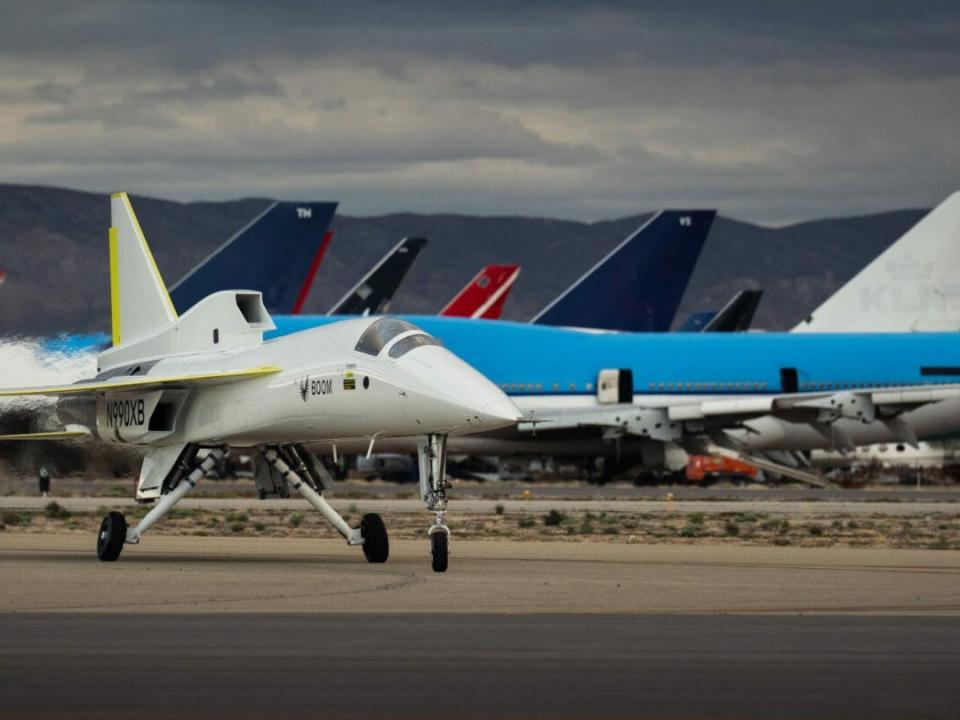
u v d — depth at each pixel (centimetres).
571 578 8094
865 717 4041
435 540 8588
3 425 14938
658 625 5953
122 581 7781
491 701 4259
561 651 5197
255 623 5956
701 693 4388
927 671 4778
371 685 4500
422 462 8962
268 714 4062
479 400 8625
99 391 9800
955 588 7544
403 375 8812
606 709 4150
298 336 9694
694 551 10450
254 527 13088
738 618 6216
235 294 10369
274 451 9788
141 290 11156
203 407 9719
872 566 9050
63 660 4938
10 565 8931
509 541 11669
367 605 6675
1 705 4162
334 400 9056
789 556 9950
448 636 5584
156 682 4531
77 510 15775
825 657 5069
